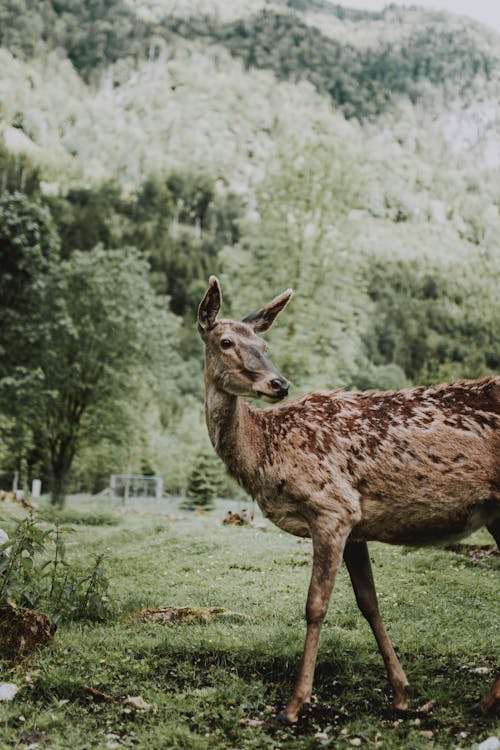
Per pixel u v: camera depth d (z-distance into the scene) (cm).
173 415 6725
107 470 3781
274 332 2742
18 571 616
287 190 3073
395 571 961
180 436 5075
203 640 595
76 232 10544
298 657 559
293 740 447
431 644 612
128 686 516
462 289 10469
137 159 15588
